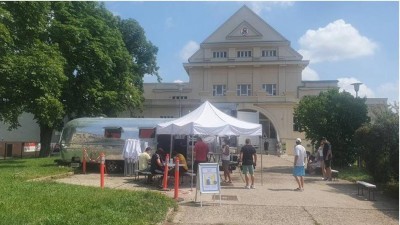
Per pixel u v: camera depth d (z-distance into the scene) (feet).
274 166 86.94
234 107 80.43
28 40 82.64
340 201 40.40
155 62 157.48
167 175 47.32
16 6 77.15
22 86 76.38
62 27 99.04
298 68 168.55
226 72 172.14
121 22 150.92
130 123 71.56
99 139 70.59
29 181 46.19
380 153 52.24
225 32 173.99
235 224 29.19
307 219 31.53
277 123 145.59
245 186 50.67
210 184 36.94
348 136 77.20
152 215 29.43
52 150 121.08
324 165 60.85
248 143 49.88
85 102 108.58
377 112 55.31
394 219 32.27
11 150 120.67
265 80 169.78
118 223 25.90
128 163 63.62
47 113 79.15
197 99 153.07
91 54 104.32
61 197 34.63
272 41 170.30
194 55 174.19
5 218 25.31
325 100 79.05
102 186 44.55
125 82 116.47
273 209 35.14
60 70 79.97
